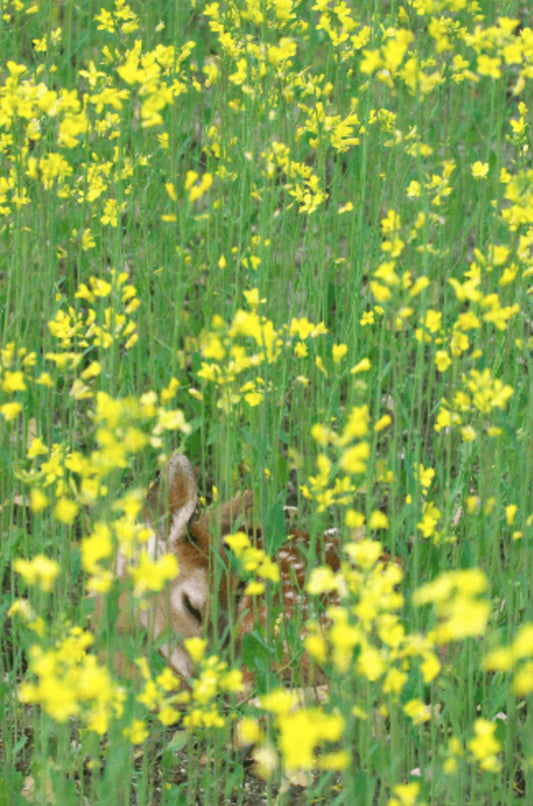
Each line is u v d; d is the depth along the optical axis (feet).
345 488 13.12
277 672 17.21
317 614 17.44
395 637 10.71
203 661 11.98
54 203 21.79
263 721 18.11
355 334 21.83
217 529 16.63
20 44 30.89
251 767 18.49
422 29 22.74
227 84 26.20
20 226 20.56
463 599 9.52
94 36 36.70
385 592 10.73
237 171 26.25
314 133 24.75
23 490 18.42
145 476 17.62
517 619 18.04
